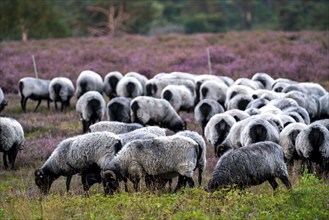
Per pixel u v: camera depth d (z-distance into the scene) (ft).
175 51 361.92
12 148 150.92
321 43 367.86
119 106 189.78
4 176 142.51
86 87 242.58
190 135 122.52
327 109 198.39
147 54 355.36
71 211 98.02
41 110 241.35
